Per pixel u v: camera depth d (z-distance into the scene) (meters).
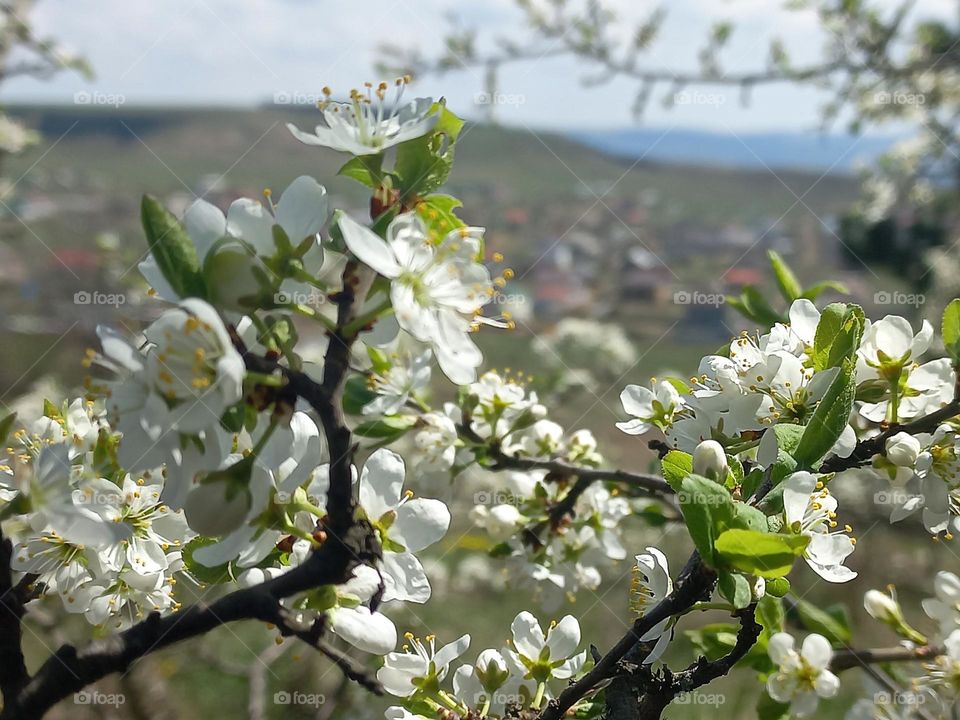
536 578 0.23
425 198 0.13
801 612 0.21
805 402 0.16
